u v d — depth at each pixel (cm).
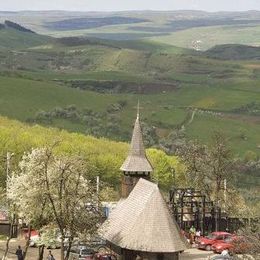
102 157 15862
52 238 6938
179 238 7212
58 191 6544
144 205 7456
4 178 12338
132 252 7475
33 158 6688
